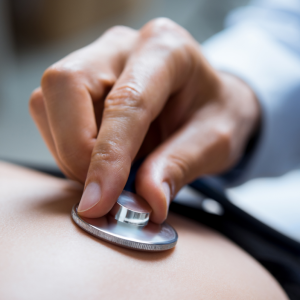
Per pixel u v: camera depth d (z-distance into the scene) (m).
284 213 0.48
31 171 0.33
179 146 0.31
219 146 0.33
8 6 1.33
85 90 0.28
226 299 0.23
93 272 0.22
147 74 0.29
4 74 1.26
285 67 0.45
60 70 0.28
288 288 0.30
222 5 1.00
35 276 0.21
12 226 0.23
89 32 1.46
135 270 0.23
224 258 0.26
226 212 0.34
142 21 1.37
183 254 0.25
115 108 0.27
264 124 0.41
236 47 0.49
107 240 0.24
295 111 0.44
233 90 0.37
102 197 0.25
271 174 0.48
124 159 0.26
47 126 0.30
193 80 0.33
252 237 0.33
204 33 1.04
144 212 0.25
